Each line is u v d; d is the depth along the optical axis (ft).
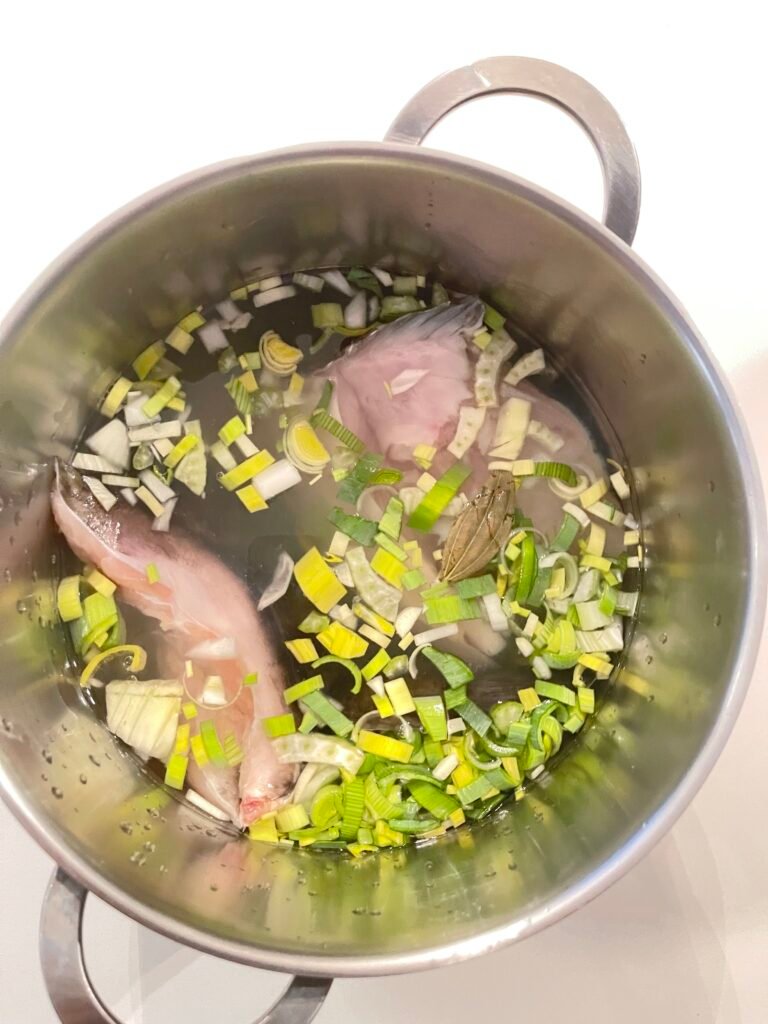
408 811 1.08
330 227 1.04
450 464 1.12
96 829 0.93
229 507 1.11
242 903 0.95
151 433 1.11
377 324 1.15
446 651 1.11
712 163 1.15
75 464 1.10
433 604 1.11
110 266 0.92
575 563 1.15
